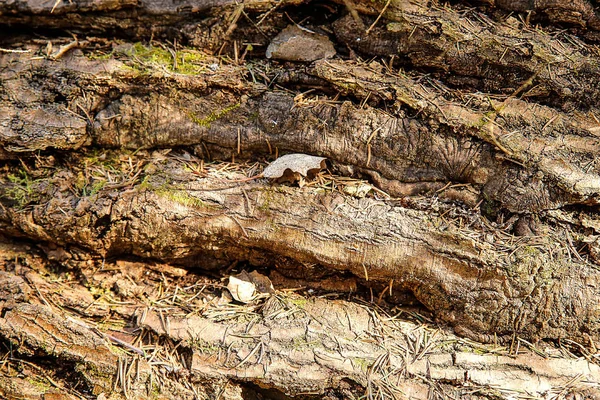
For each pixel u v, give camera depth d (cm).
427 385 251
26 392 255
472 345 264
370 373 251
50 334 259
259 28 291
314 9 290
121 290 281
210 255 290
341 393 253
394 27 273
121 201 271
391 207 271
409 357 258
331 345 257
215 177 280
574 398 249
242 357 254
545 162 261
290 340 258
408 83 275
